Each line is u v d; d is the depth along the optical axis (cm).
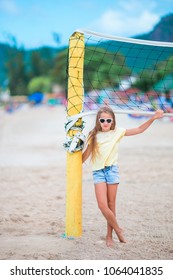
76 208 559
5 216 682
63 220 658
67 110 554
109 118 532
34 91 8869
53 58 10544
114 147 539
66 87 567
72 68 544
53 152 1430
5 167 1148
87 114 544
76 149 541
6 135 2077
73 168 551
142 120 2683
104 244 539
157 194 818
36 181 969
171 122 2555
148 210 710
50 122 2891
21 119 3331
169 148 1430
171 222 642
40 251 513
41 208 738
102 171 538
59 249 520
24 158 1309
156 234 583
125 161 1185
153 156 1262
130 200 776
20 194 848
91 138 540
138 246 533
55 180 977
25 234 590
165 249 522
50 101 5606
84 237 565
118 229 543
